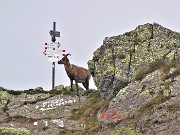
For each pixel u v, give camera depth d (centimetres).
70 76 6050
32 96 6475
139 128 4094
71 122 5350
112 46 5812
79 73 6028
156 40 5656
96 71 5700
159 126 3972
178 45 5544
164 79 4656
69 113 5691
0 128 4059
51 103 6128
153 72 4903
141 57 5478
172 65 4825
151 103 4322
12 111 6019
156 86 4609
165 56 5369
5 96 6438
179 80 4494
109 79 5466
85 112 5484
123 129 4206
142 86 4769
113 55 5691
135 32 5881
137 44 5703
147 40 5716
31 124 5444
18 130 4103
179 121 3903
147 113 4222
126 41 5800
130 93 4794
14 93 6619
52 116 5684
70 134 4944
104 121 4566
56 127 5250
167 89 4425
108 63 5625
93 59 5947
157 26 5881
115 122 4400
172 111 4059
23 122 5525
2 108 6103
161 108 4178
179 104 4103
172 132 3819
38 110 5966
